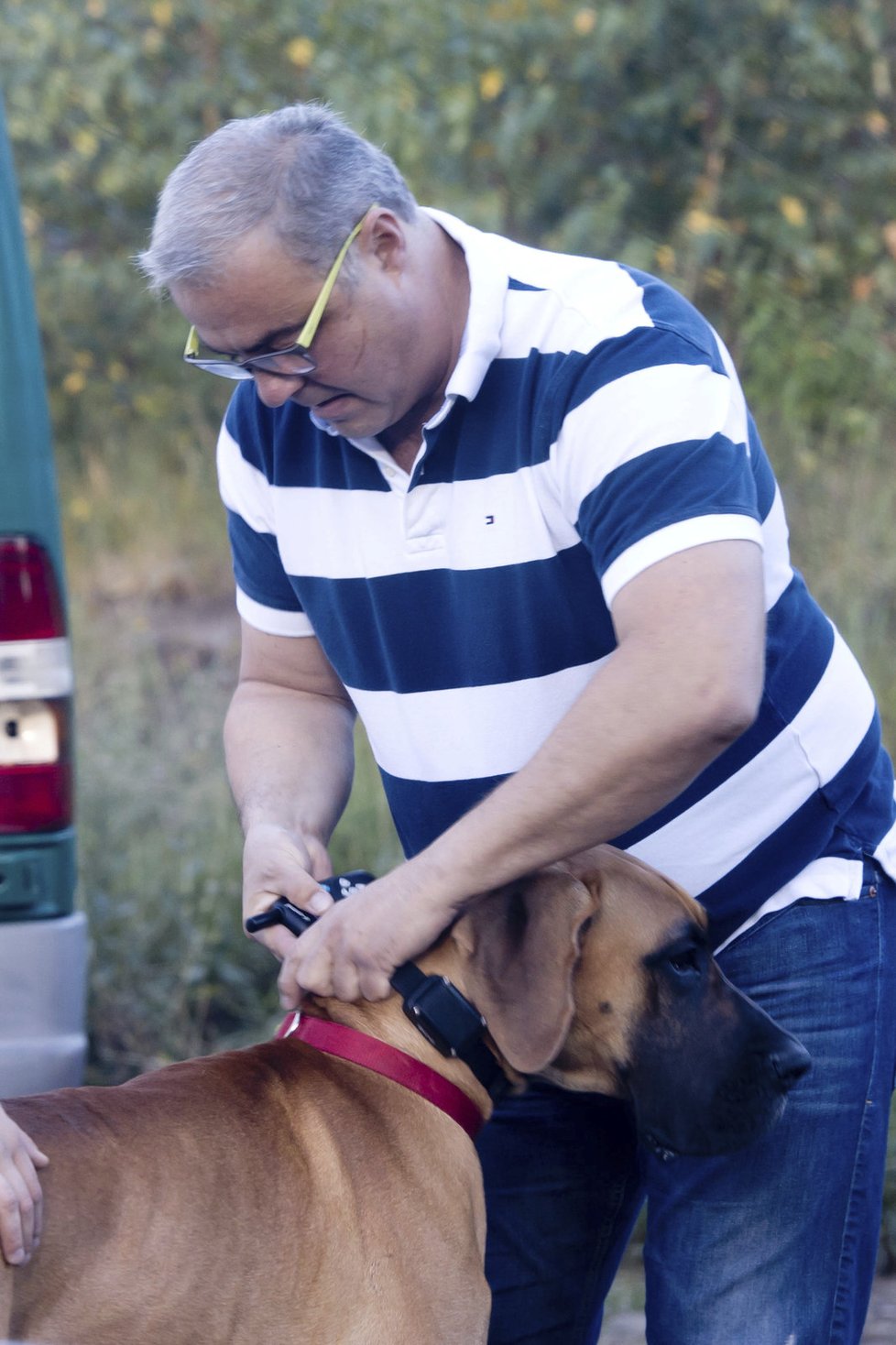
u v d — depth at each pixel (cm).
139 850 578
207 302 251
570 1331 311
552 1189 305
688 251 832
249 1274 240
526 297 262
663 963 267
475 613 271
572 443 252
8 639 353
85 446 975
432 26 903
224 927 562
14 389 357
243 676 328
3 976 351
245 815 304
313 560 290
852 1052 277
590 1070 275
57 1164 230
